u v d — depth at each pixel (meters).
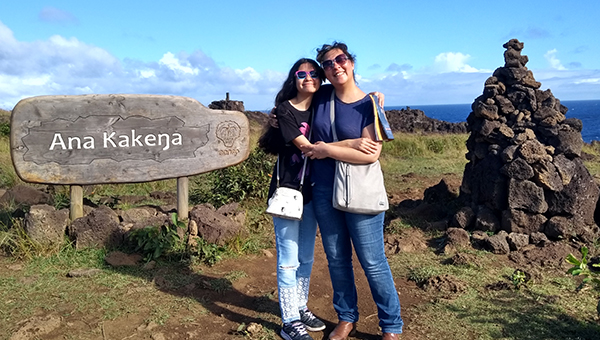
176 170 4.85
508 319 3.38
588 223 5.19
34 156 4.47
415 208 6.29
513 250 4.93
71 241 4.57
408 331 3.24
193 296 3.74
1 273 4.02
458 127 31.36
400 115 32.56
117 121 4.64
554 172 5.10
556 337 3.12
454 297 3.77
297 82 2.94
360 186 2.78
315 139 2.96
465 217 5.45
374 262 2.93
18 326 3.13
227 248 4.75
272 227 5.72
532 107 5.44
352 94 2.92
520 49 5.66
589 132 84.50
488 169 5.44
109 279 3.94
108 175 4.67
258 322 3.36
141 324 3.25
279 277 3.07
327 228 3.00
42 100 4.45
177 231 4.71
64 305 3.47
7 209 5.69
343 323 3.16
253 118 27.52
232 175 6.70
